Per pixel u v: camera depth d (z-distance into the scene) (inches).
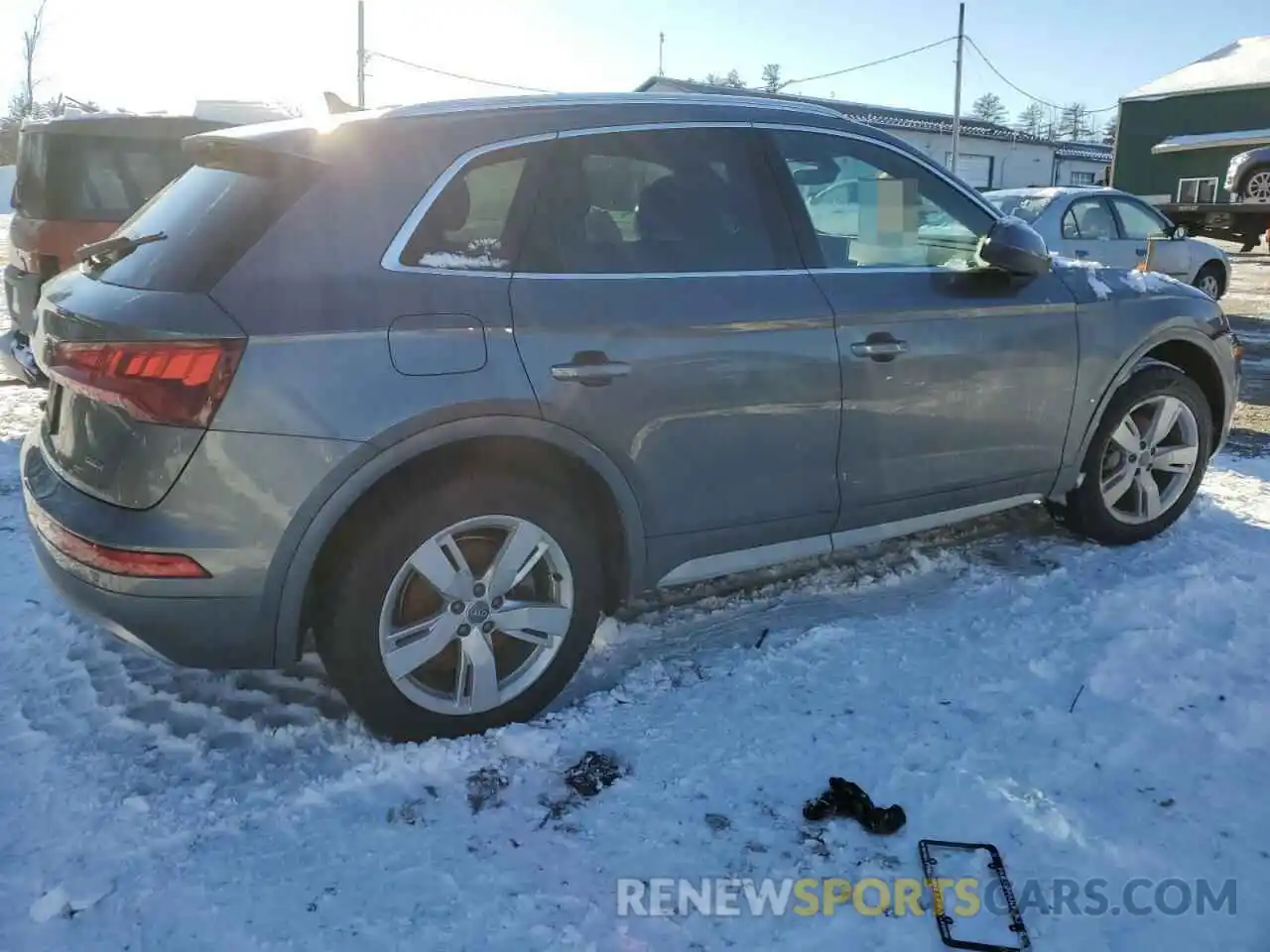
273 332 99.5
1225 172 1155.3
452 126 114.2
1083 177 1803.6
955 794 104.9
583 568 119.3
